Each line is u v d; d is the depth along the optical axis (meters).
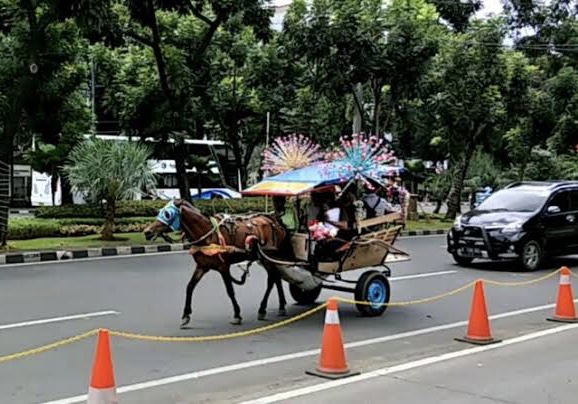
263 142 33.50
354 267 10.45
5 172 17.72
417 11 24.48
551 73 35.47
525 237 15.38
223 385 6.88
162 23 24.84
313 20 22.67
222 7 21.09
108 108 29.75
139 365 7.59
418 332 9.30
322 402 6.29
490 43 27.06
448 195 33.19
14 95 17.86
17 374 7.20
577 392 6.61
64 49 19.39
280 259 10.02
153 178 20.73
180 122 21.62
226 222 9.53
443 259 17.39
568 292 10.13
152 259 17.27
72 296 11.71
